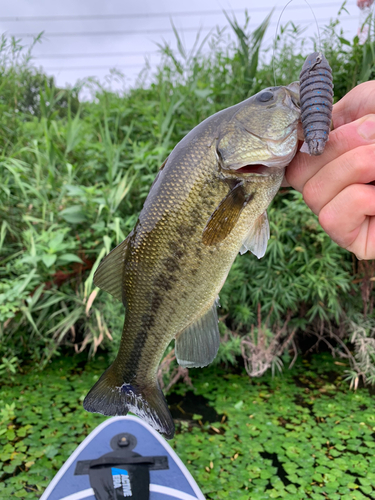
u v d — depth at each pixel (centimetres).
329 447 76
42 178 115
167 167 38
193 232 37
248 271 101
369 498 64
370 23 96
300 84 29
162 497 57
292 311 103
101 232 96
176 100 126
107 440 66
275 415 85
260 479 68
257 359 94
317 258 94
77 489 57
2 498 63
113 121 129
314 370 103
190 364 40
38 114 147
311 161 34
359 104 37
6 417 81
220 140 36
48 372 99
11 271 98
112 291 42
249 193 36
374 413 86
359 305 104
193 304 39
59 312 95
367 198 31
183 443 76
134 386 42
